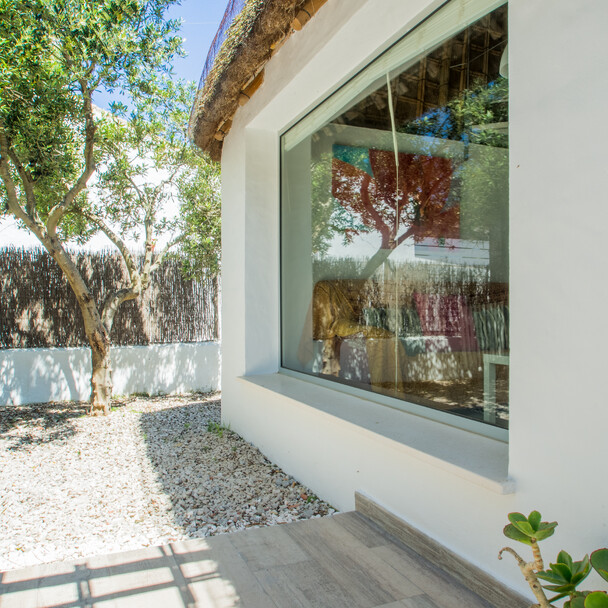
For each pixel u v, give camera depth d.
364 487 2.70
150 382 8.33
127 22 5.56
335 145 3.87
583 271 1.50
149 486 3.74
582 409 1.50
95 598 1.90
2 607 1.84
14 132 5.41
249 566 2.12
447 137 2.68
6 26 4.87
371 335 3.42
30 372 7.54
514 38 1.74
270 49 3.56
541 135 1.63
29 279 7.66
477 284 2.46
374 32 2.90
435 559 2.11
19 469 4.36
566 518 1.54
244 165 4.73
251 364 4.77
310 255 4.31
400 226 3.09
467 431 2.47
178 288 8.60
